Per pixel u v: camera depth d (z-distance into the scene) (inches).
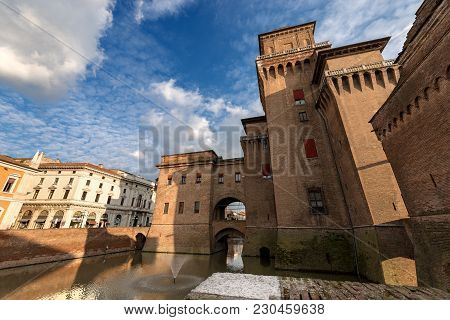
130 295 691.4
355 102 781.9
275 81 1210.6
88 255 1264.8
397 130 477.1
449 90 336.8
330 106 886.4
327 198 908.0
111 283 815.1
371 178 685.3
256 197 1279.5
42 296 681.6
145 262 1179.9
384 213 637.3
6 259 893.2
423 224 429.4
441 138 362.3
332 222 871.1
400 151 475.8
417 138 419.5
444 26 354.3
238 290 188.4
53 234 1087.6
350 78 805.9
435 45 356.8
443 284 378.0
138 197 2618.1
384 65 772.0
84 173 2006.6
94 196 2075.5
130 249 1609.3
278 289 193.2
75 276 898.7
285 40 1341.0
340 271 781.3
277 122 1109.7
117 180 2343.8
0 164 1213.1
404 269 557.0
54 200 1907.0
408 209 475.5
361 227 727.1
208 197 1503.4
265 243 1160.8
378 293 186.4
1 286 744.3
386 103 498.3
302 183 966.4
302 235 888.3
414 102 412.5
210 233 1439.5
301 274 795.4
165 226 1546.5
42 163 2066.9
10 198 1248.8
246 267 967.0
